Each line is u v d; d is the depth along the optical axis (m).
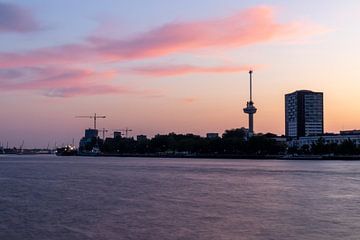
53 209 80.94
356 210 80.31
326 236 59.00
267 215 74.31
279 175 174.88
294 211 78.88
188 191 112.12
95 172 199.88
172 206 84.56
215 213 76.25
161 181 145.38
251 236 58.78
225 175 176.38
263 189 117.44
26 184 134.00
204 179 154.50
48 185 130.12
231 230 62.25
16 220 69.75
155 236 58.62
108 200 93.50
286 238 57.94
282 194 105.56
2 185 130.38
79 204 87.44
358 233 60.75
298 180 148.62
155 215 74.06
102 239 57.09
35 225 65.81
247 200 93.81
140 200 93.62
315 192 110.00
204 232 60.94
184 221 68.62
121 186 126.38
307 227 64.44
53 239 57.34
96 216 73.12
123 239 57.06
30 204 87.69
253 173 188.88
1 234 60.09
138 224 66.31
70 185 129.88
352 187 123.06
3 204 87.81
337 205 86.56
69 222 68.00
